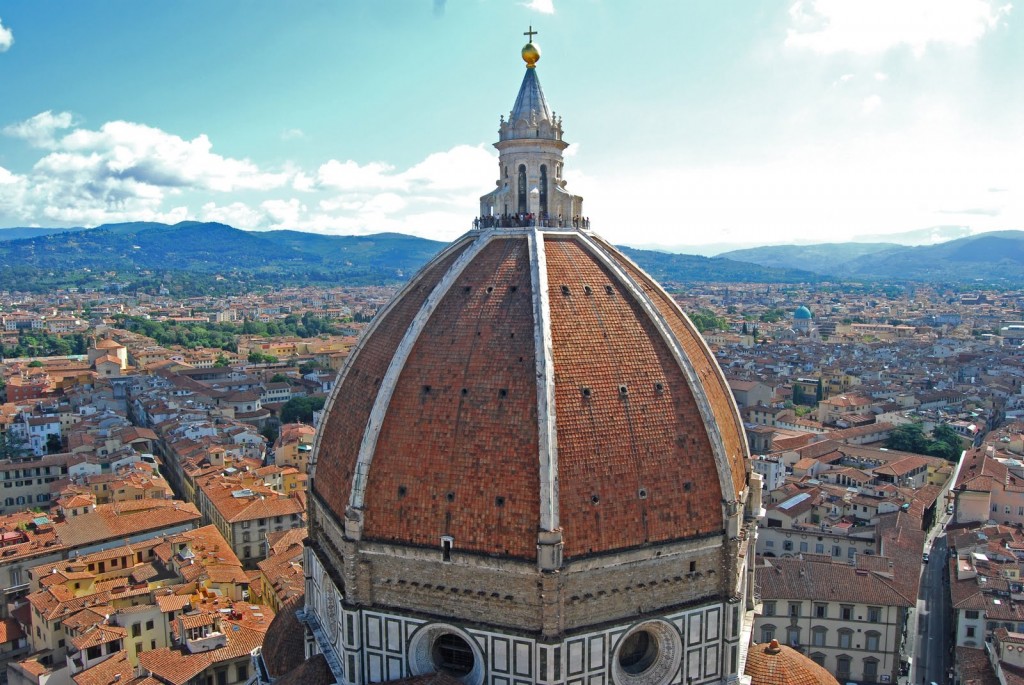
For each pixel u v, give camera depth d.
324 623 91.69
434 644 79.69
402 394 80.00
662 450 78.19
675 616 78.69
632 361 80.38
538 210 91.94
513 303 81.00
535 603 73.69
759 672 87.19
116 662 140.12
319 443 93.31
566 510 73.44
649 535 76.50
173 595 161.25
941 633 178.62
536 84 94.19
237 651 140.62
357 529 78.12
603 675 76.31
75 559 189.50
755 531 95.62
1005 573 174.88
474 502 75.12
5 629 171.62
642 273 96.19
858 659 162.12
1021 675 136.38
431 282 89.38
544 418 73.44
